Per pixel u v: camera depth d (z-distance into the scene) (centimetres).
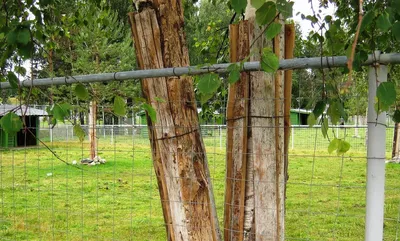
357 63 148
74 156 1046
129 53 1378
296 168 927
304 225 518
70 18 474
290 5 132
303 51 373
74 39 1202
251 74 197
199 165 219
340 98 153
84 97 198
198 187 218
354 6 253
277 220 201
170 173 218
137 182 869
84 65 1248
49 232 511
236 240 209
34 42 184
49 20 392
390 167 755
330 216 550
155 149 221
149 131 222
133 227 539
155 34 214
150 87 214
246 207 206
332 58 152
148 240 484
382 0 135
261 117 197
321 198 657
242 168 205
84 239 486
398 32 128
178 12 219
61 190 763
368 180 157
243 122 203
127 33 1485
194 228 217
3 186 714
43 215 593
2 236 495
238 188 209
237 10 135
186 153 216
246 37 201
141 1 215
